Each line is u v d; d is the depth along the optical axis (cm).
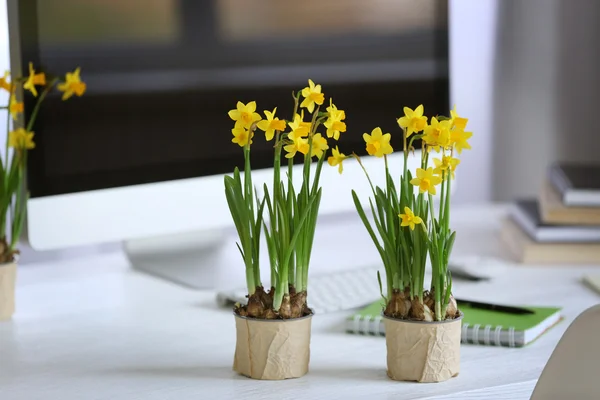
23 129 226
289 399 188
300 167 256
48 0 230
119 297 240
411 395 188
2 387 193
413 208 194
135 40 239
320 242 287
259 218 195
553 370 165
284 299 195
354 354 206
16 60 228
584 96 362
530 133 361
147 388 192
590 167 299
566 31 358
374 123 268
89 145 235
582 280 249
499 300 234
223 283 247
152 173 241
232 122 251
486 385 192
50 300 239
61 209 232
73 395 190
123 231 238
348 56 265
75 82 225
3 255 226
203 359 204
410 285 194
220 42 249
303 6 259
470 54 352
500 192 361
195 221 246
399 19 272
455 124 193
